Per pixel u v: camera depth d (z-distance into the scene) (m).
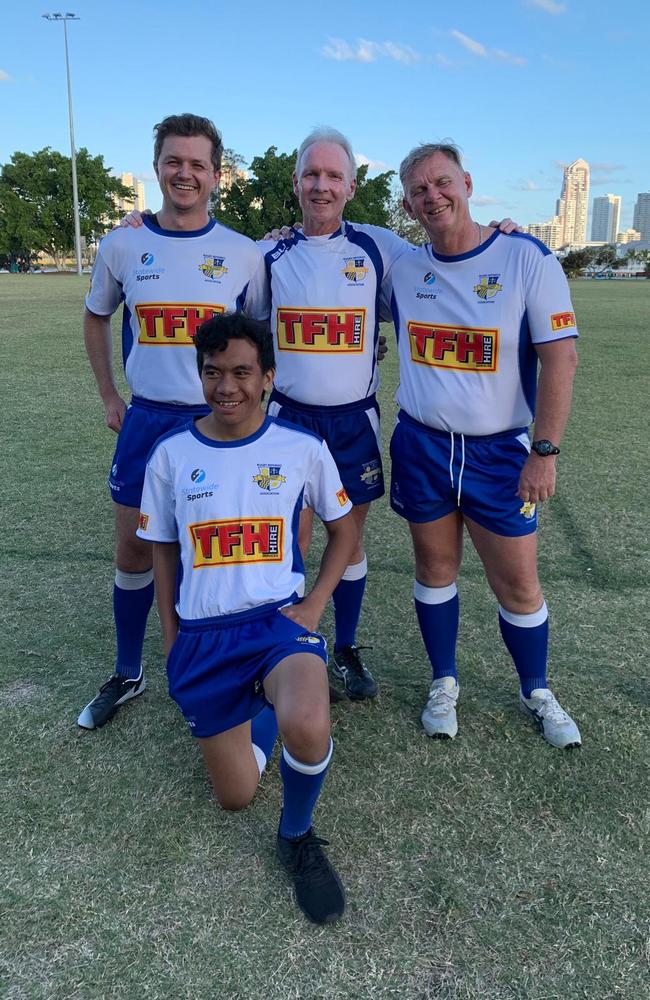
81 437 6.67
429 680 3.08
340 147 2.67
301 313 2.78
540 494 2.46
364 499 2.97
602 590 3.81
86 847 2.15
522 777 2.45
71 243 60.72
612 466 5.98
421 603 2.79
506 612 2.71
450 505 2.68
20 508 4.93
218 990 1.73
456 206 2.40
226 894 2.00
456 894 1.99
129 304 2.69
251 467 2.21
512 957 1.82
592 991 1.73
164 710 2.84
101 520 4.74
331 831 2.22
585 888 2.01
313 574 4.12
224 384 2.11
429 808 2.31
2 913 1.93
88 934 1.88
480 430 2.54
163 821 2.26
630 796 2.36
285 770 1.98
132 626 2.79
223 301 2.67
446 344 2.54
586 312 21.22
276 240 2.92
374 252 2.81
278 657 2.07
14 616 3.55
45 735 2.67
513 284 2.43
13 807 2.31
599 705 2.86
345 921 1.92
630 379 10.13
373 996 1.72
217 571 2.17
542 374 2.47
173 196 2.56
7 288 30.03
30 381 9.25
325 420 2.85
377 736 2.68
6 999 1.70
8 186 58.69
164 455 2.25
